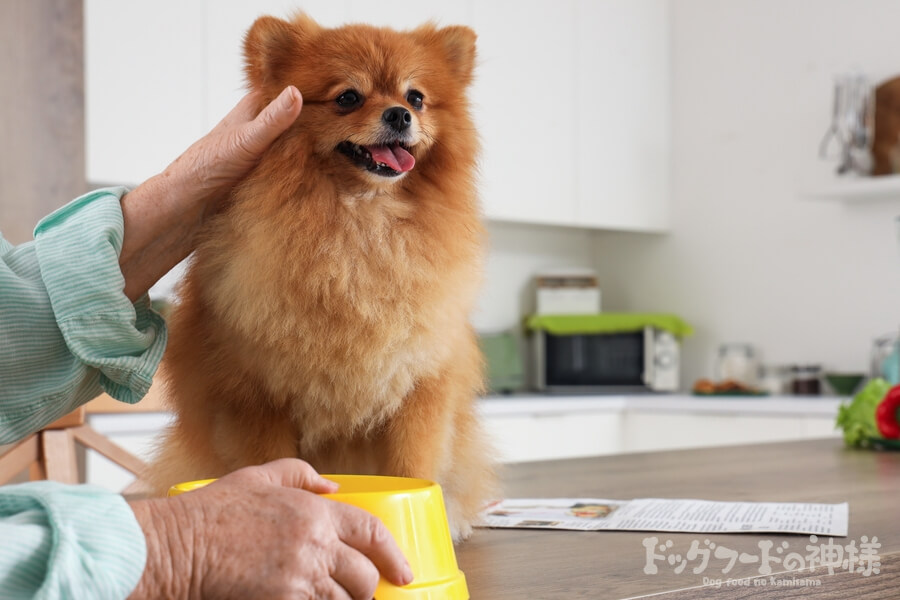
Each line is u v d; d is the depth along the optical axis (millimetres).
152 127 3184
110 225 887
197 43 3275
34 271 888
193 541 619
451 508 1062
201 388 1040
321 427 1041
